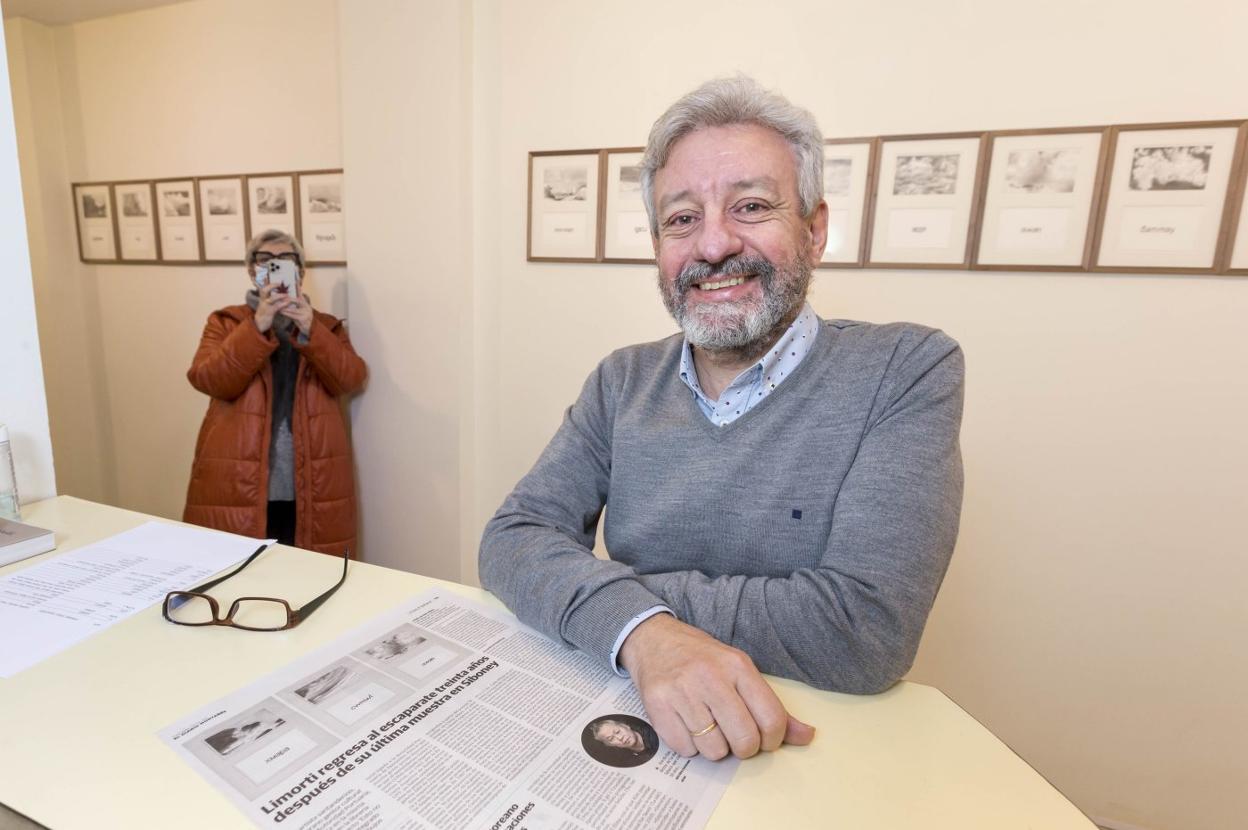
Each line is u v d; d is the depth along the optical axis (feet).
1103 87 4.57
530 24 6.00
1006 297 4.98
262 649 2.10
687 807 1.49
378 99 6.32
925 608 2.25
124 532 3.09
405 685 1.93
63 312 8.66
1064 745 5.30
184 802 1.45
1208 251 4.47
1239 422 4.58
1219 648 4.83
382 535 7.02
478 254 6.56
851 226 5.26
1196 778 4.99
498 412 6.76
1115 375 4.81
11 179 3.31
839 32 5.13
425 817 1.42
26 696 1.82
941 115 4.96
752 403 2.90
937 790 1.58
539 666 2.07
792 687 2.09
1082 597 5.10
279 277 5.99
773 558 2.73
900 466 2.41
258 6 7.09
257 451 6.37
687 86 5.62
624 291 6.12
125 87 7.89
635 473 3.08
